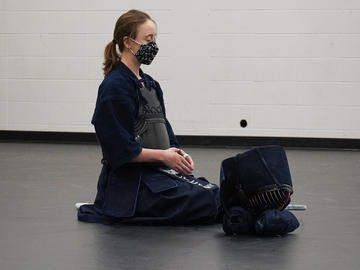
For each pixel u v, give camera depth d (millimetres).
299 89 8836
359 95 8734
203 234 3748
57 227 3928
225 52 8922
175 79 9031
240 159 3699
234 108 8969
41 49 9250
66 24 9180
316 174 6465
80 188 5465
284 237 3717
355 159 7688
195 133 9062
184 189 3953
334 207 4738
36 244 3512
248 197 3764
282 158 3719
